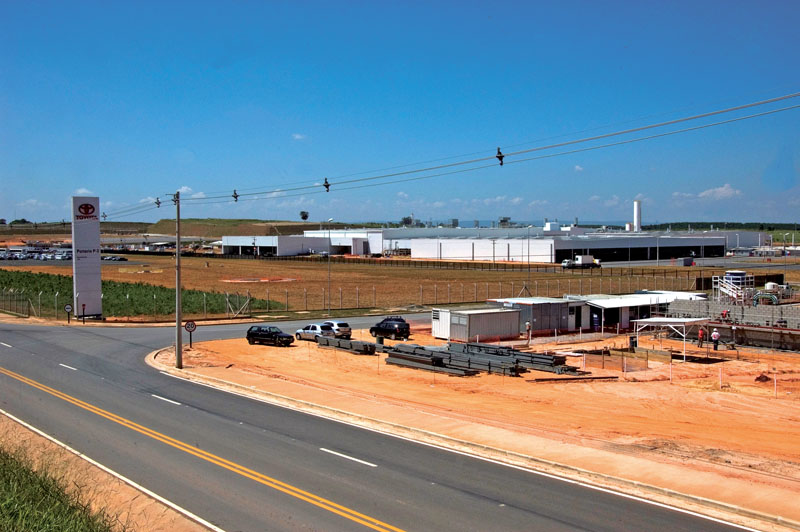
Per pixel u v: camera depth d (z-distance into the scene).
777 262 150.50
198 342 50.72
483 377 38.16
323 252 196.50
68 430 24.12
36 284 93.06
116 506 16.70
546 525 15.46
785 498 17.31
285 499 17.19
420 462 20.58
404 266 145.38
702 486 18.25
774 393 34.47
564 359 41.22
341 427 25.12
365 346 46.09
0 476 16.94
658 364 43.09
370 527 15.31
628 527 15.38
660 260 161.88
